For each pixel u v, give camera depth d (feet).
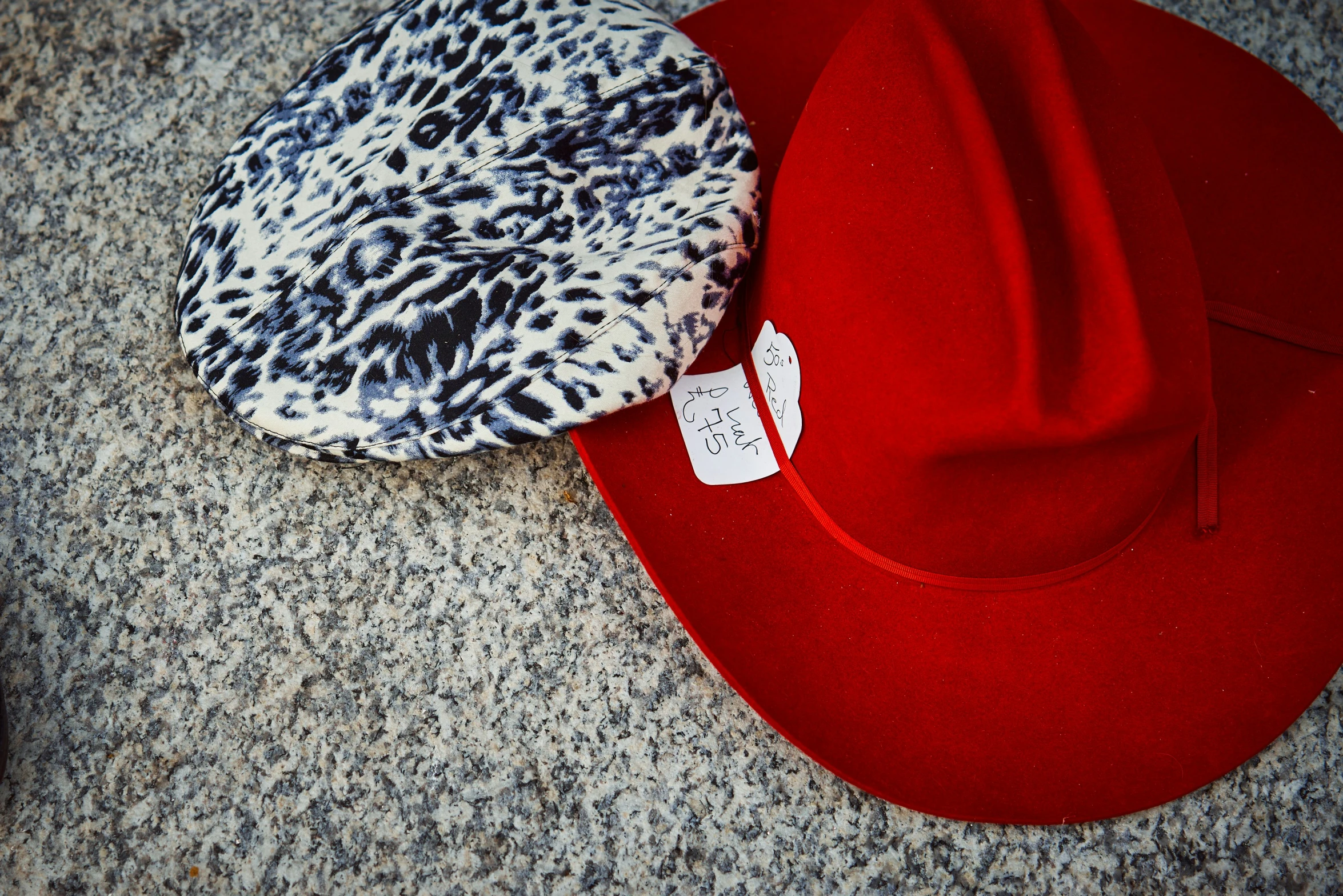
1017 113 1.42
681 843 1.57
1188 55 1.83
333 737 1.62
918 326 1.36
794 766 1.60
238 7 2.08
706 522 1.60
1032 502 1.44
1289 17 2.08
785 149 1.81
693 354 1.57
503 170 1.65
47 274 1.89
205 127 2.00
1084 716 1.55
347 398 1.58
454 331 1.55
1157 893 1.56
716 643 1.55
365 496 1.72
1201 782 1.53
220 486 1.74
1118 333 1.29
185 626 1.67
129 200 1.94
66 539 1.72
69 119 2.01
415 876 1.57
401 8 1.81
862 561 1.59
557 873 1.56
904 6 1.48
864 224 1.42
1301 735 1.61
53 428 1.79
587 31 1.69
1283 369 1.66
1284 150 1.76
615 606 1.67
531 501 1.72
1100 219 1.32
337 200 1.69
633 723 1.61
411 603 1.67
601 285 1.55
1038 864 1.56
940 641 1.57
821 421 1.49
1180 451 1.42
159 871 1.57
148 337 1.84
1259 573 1.58
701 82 1.67
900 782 1.52
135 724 1.63
